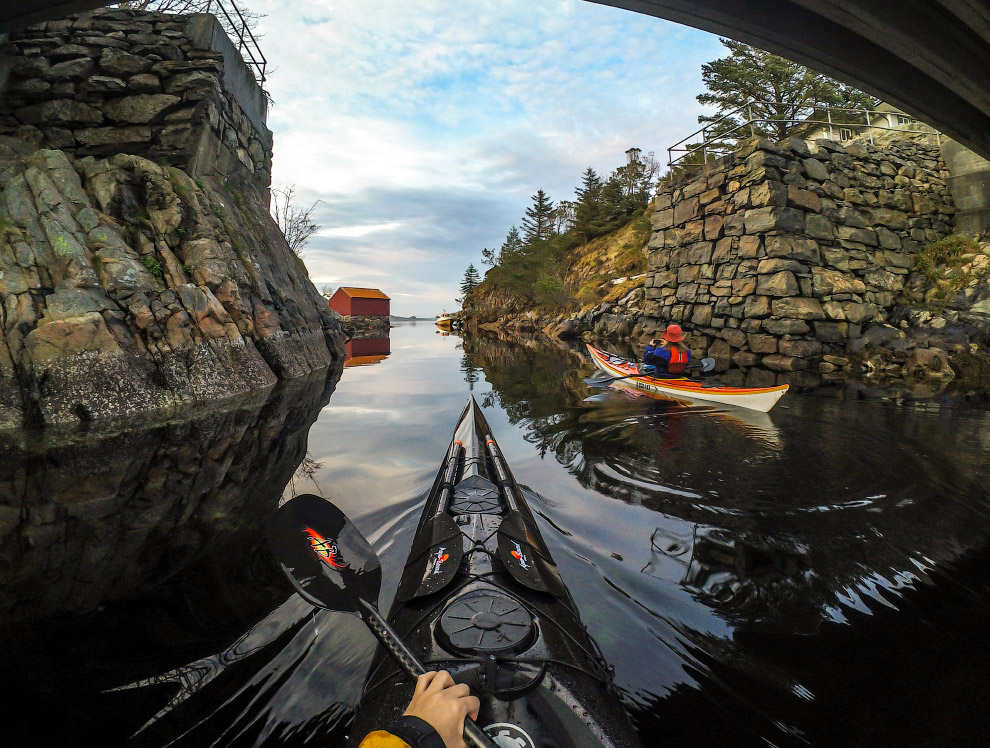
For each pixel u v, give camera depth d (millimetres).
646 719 1487
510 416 6434
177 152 9445
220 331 7762
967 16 6441
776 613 2096
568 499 3432
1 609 2037
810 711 1556
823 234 12984
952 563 2510
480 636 1383
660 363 8180
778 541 2752
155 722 1422
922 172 15141
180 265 7762
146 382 6348
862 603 2174
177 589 2176
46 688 1556
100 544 2656
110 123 9422
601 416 6203
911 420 5723
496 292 41375
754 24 6777
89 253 6488
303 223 21562
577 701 1251
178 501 3285
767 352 12445
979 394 7367
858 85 8414
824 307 12336
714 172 14312
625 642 1847
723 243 13984
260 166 13188
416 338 30938
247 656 1718
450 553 1904
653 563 2506
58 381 5582
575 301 26375
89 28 9375
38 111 9219
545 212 53438
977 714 1540
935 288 12898
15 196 6340
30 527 2885
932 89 8719
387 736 814
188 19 9781
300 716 1445
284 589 2176
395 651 1247
